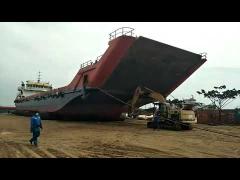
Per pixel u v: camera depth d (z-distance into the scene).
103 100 35.56
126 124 35.50
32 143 17.47
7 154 13.05
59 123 35.31
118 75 31.67
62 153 13.62
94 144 17.41
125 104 37.09
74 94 36.12
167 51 29.77
